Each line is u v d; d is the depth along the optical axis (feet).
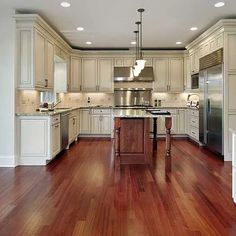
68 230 8.48
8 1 15.08
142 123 17.54
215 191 12.16
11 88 16.26
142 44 26.96
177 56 29.04
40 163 16.99
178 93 29.91
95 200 11.05
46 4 15.65
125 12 17.16
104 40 25.14
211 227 8.68
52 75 20.52
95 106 29.45
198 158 18.99
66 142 21.72
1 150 16.53
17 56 16.42
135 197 11.40
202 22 19.40
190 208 10.24
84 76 29.25
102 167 16.60
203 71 21.71
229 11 16.97
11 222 9.05
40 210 10.04
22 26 16.34
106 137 29.07
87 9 16.57
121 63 29.17
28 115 16.62
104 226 8.75
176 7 16.25
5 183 13.29
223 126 18.02
